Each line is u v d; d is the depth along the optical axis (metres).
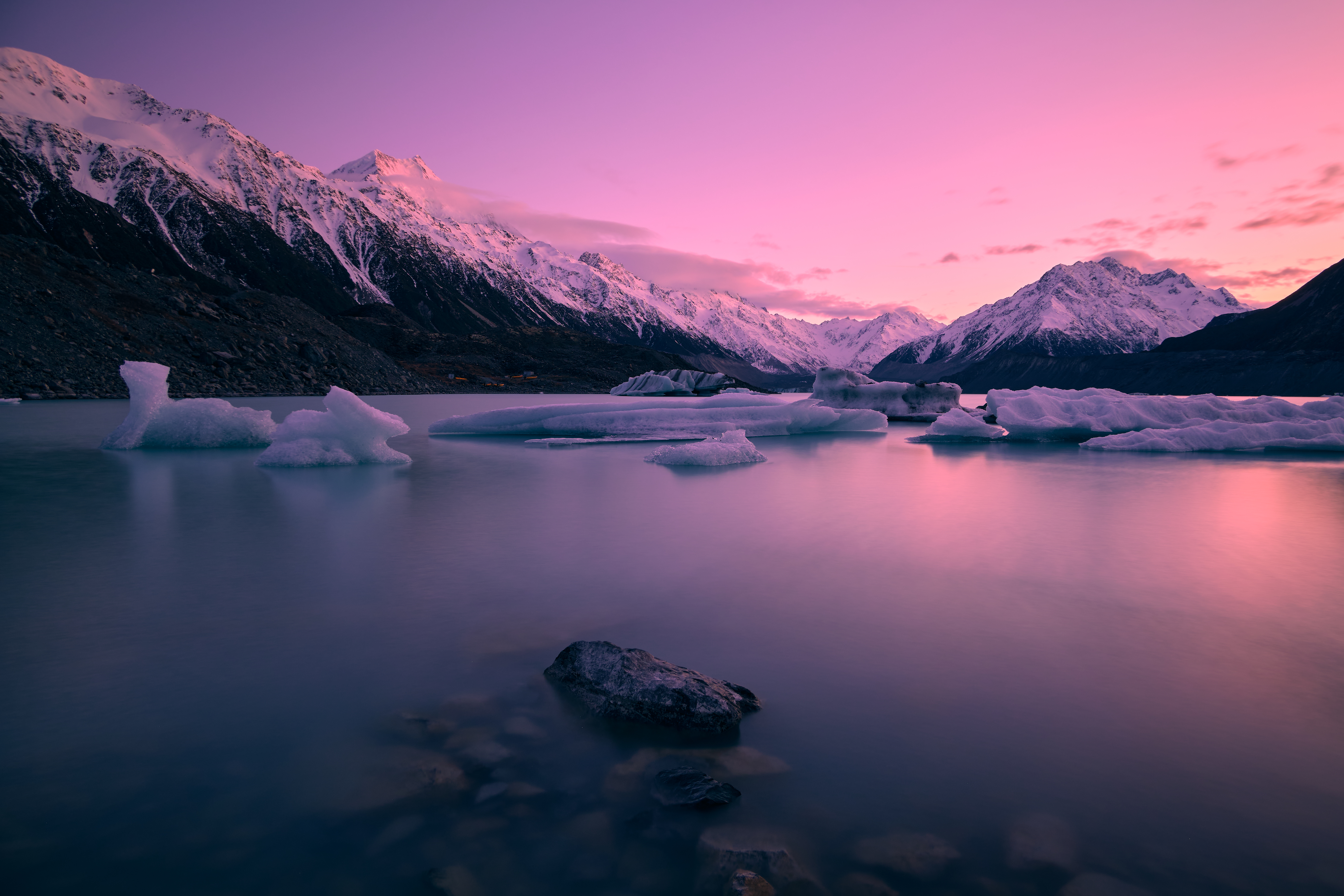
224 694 2.81
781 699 2.81
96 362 33.25
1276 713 2.69
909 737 2.50
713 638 3.50
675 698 2.57
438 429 18.81
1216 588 4.46
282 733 2.50
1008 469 11.59
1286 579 4.70
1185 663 3.20
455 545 5.62
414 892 1.73
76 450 13.03
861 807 2.09
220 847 1.89
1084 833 1.96
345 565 4.92
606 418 18.61
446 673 3.04
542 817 2.05
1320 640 3.51
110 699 2.75
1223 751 2.40
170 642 3.39
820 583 4.53
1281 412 18.22
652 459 12.20
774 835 1.95
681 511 7.29
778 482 9.78
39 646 3.33
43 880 1.75
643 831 1.98
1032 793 2.16
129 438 13.34
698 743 2.45
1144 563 5.13
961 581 4.60
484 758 2.34
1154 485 9.65
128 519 6.68
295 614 3.83
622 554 5.32
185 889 1.73
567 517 6.95
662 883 1.77
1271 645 3.43
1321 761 2.34
